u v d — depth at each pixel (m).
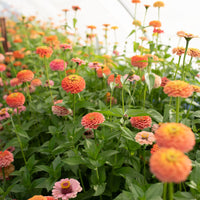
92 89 2.93
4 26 5.05
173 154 0.78
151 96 2.64
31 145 2.43
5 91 3.82
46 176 1.92
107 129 1.79
